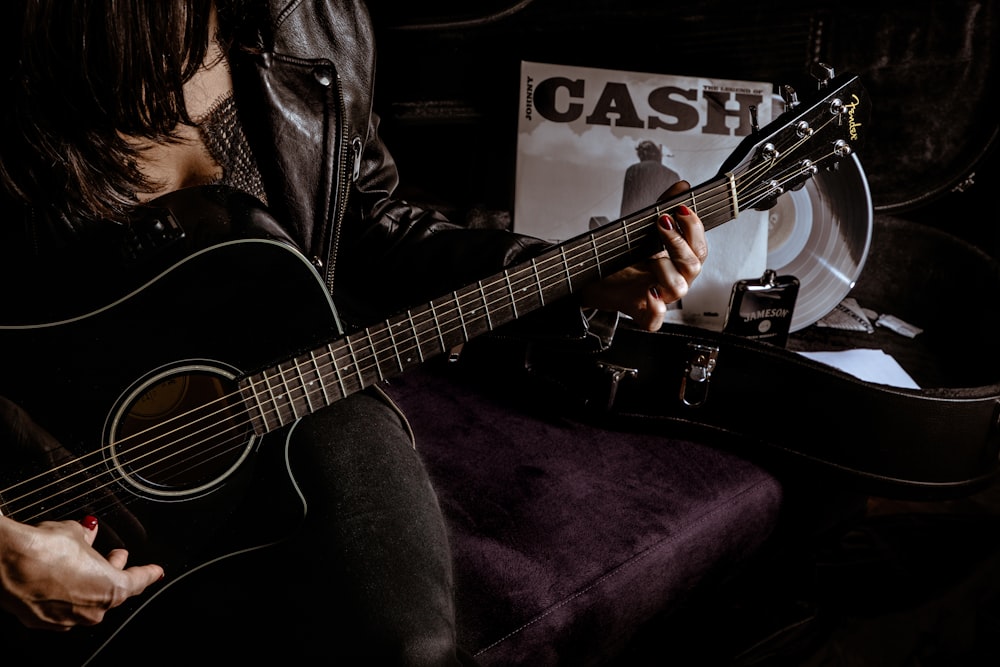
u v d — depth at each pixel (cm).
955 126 192
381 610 89
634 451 149
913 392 141
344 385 100
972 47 184
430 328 102
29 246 88
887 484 148
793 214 176
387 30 172
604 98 174
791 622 150
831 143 113
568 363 151
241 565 100
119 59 87
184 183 108
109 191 92
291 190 113
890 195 201
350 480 100
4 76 87
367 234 124
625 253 107
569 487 137
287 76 110
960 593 161
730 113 177
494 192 187
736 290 158
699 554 134
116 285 90
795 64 187
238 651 92
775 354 144
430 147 186
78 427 90
